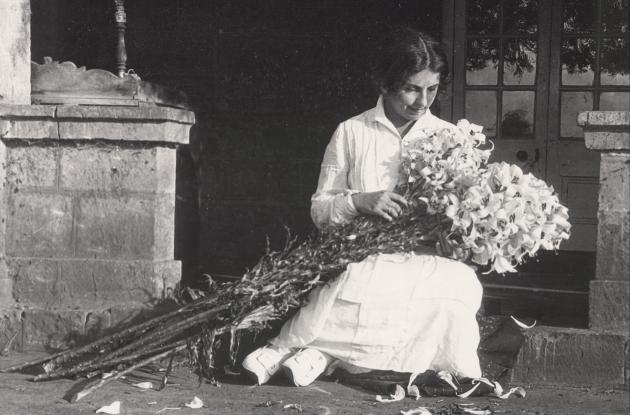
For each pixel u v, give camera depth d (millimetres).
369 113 4566
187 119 5012
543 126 8141
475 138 4418
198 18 8531
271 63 8484
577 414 3865
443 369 4219
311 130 8469
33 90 6164
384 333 4199
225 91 8547
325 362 4332
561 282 6746
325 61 8406
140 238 4984
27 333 4953
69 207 5051
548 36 8109
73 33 8609
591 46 8086
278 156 8523
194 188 6871
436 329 4195
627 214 4418
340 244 4316
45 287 5051
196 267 6906
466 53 8234
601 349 4383
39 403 3971
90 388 4152
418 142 4363
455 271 4258
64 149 5035
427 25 8250
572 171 8102
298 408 3883
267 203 8547
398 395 4117
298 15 8414
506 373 4379
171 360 4328
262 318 4316
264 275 4312
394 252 4328
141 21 8578
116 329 4875
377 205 4258
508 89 8195
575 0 8070
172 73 8586
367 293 4211
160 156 4984
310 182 8492
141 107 4895
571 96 8141
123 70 6207
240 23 8484
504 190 4121
